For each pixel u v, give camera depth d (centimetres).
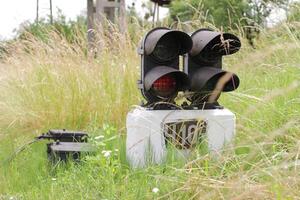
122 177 517
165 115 561
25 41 899
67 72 802
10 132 772
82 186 505
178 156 550
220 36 565
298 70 688
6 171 608
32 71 837
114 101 767
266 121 575
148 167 527
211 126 569
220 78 575
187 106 580
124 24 868
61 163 590
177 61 579
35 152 668
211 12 1206
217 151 498
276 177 401
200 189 434
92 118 756
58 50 855
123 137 674
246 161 461
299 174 413
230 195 407
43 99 789
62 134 638
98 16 1334
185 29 930
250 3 1120
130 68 782
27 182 570
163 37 562
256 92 714
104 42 839
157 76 548
